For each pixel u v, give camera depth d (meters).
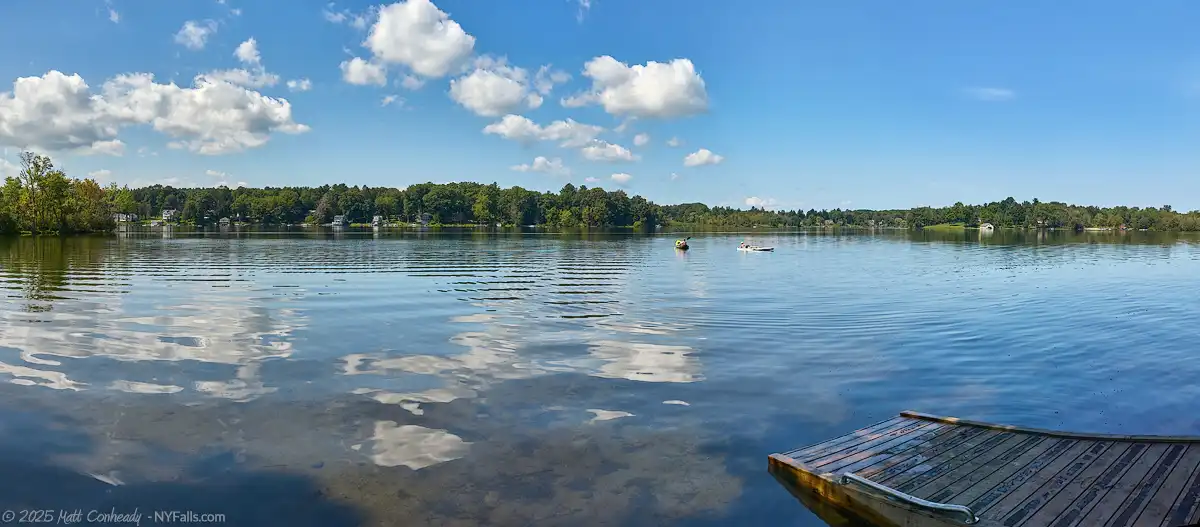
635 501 8.05
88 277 32.00
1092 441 10.08
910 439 10.12
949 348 16.66
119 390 11.98
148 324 18.77
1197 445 9.85
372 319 20.17
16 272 34.41
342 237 99.38
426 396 11.97
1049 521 7.64
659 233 142.88
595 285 30.86
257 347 15.86
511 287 29.52
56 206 88.19
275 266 39.78
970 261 50.19
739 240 99.69
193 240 80.69
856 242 92.75
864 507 8.04
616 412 11.24
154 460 8.90
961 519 7.62
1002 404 12.26
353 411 11.04
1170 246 76.75
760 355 15.64
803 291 28.81
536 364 14.50
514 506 7.81
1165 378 14.12
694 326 19.44
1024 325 20.02
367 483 8.33
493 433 10.15
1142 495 8.29
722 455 9.53
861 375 13.95
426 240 89.50
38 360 14.16
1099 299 26.42
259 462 8.90
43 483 8.16
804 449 9.61
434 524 7.36
